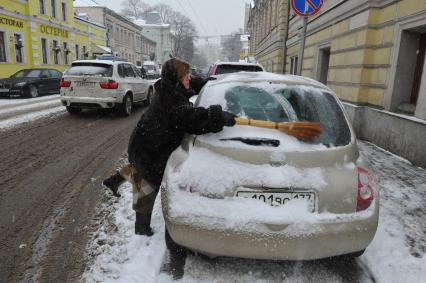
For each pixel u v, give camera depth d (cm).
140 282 277
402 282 285
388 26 739
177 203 261
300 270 299
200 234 253
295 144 271
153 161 313
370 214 261
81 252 323
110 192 465
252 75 356
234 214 251
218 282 280
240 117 300
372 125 766
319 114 308
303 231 248
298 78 354
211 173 262
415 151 600
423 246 336
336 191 258
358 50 834
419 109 618
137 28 6425
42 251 325
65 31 3200
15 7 2438
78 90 1026
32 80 1631
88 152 668
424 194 464
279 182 253
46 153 654
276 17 2108
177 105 289
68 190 473
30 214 400
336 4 978
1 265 304
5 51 2347
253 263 306
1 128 862
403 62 703
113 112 1180
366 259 313
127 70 1159
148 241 333
